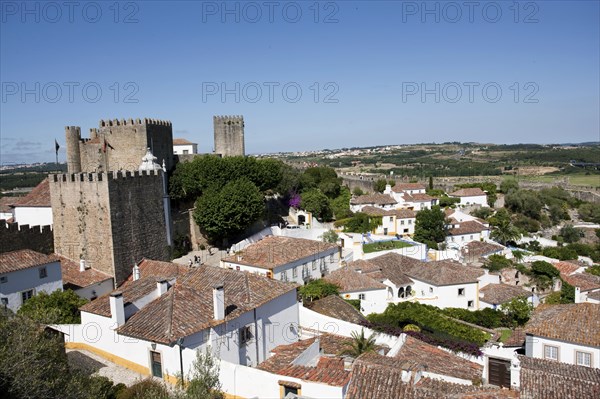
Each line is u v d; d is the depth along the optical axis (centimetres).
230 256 5144
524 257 7444
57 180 4966
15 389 1761
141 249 5197
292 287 3384
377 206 10594
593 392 2225
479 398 2147
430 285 5425
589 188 15438
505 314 5094
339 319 3931
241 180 6981
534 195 12544
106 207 4759
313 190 9362
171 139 7700
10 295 3628
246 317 2942
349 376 2266
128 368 2808
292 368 2461
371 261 5997
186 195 7244
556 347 3253
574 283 6081
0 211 7331
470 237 9350
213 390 2319
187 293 2944
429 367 2703
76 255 4953
